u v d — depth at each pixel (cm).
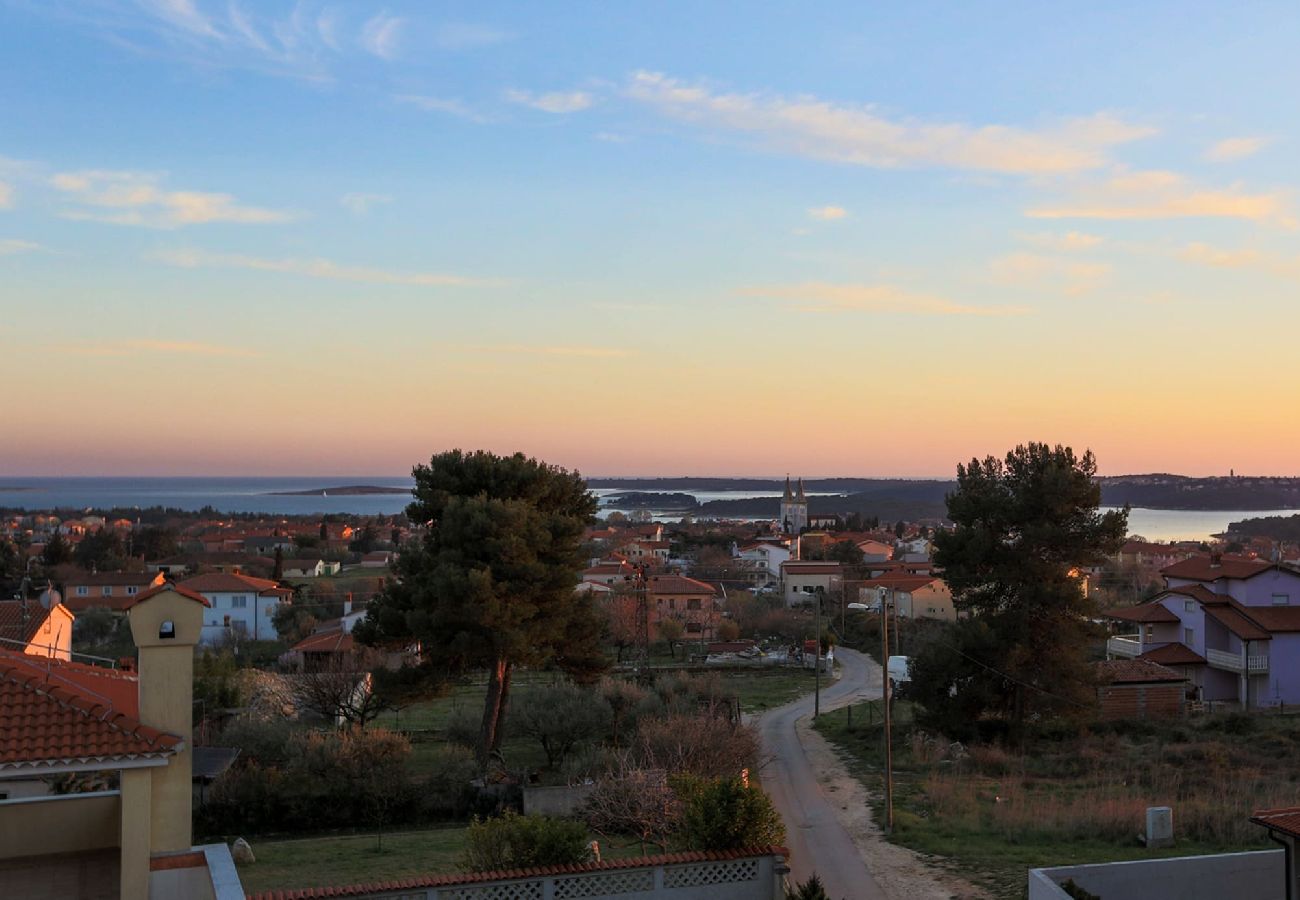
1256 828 2797
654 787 2850
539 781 3853
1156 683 5175
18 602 5331
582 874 1741
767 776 4053
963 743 4550
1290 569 5697
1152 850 2717
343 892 1648
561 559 4381
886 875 2620
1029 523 4691
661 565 15438
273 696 5400
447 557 4134
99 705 1652
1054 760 4106
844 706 6141
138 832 1556
